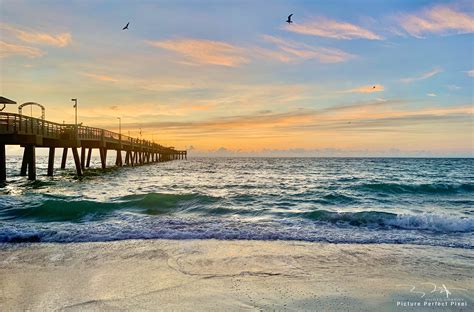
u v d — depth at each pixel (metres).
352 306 4.11
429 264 5.91
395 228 8.84
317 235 8.02
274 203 13.91
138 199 13.03
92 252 6.46
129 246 6.91
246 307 4.04
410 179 28.53
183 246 6.93
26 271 5.38
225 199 13.78
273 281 4.97
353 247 7.02
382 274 5.36
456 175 34.78
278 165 69.75
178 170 46.75
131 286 4.73
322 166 63.25
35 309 3.97
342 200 14.93
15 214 10.41
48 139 24.44
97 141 33.09
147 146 58.72
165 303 4.14
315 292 4.55
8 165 52.91
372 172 41.47
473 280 5.11
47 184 21.83
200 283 4.86
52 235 7.68
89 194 16.64
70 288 4.66
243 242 7.32
